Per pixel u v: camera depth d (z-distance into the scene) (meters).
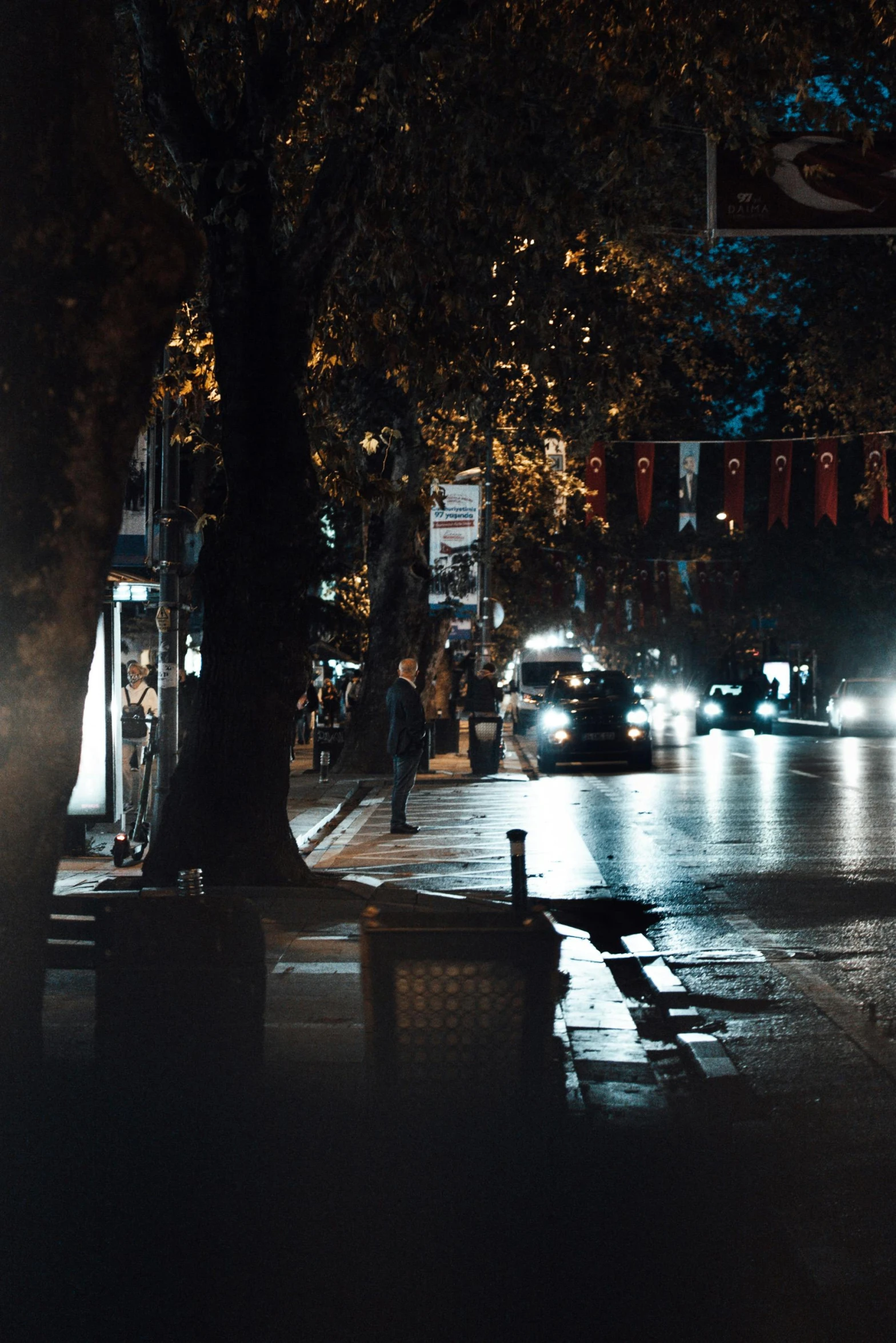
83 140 4.71
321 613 41.06
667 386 35.06
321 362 14.73
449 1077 5.82
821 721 82.00
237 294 12.98
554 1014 5.85
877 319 34.56
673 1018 8.79
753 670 101.06
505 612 57.97
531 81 13.38
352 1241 5.02
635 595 68.44
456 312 13.59
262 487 13.08
